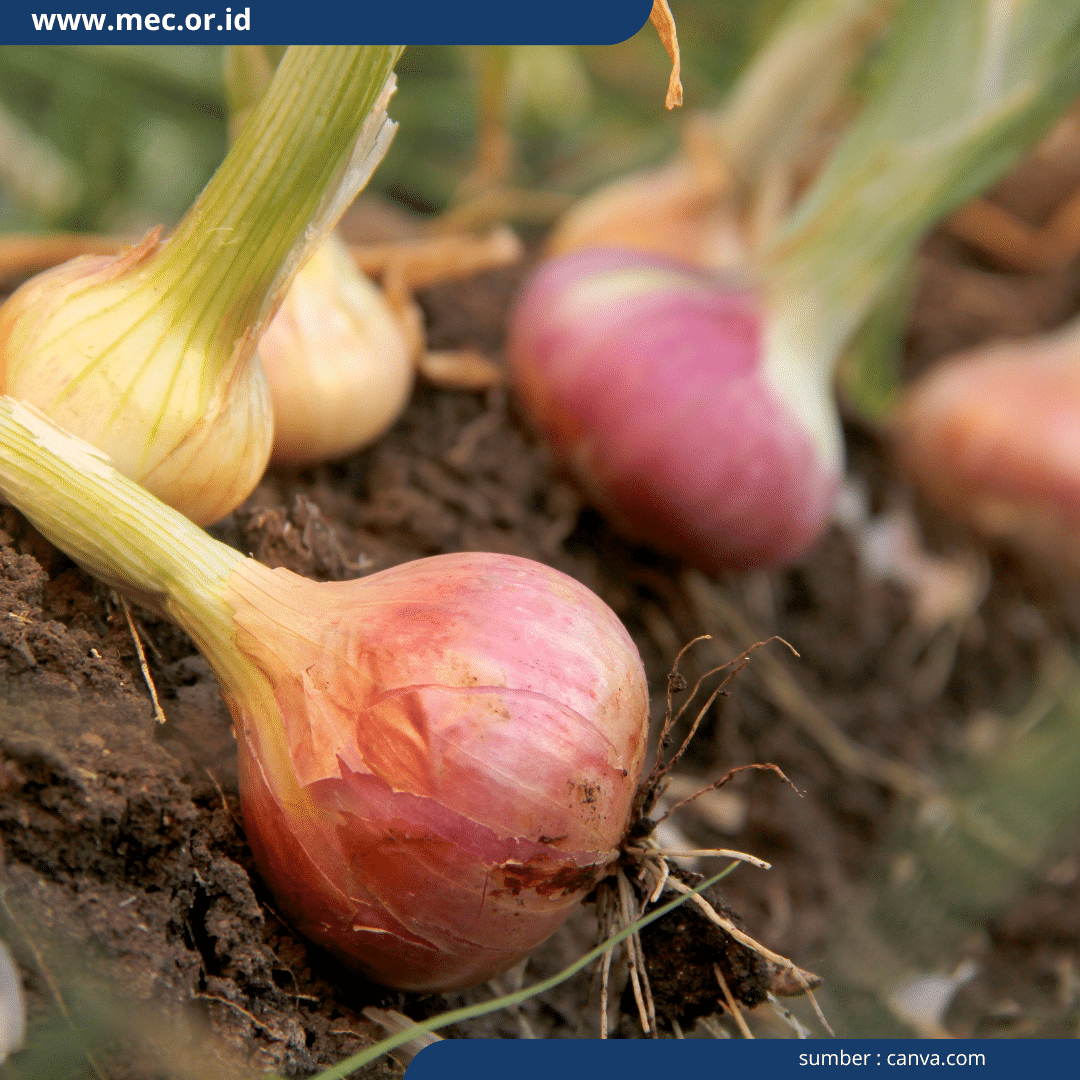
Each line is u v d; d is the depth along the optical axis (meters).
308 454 0.52
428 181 0.93
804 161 0.89
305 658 0.45
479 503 0.55
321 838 0.45
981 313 0.91
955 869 0.56
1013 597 0.74
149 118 0.81
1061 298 0.94
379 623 0.45
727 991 0.47
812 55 0.67
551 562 0.56
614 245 0.69
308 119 0.45
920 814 0.58
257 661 0.45
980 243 0.97
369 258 0.56
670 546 0.56
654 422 0.55
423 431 0.56
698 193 0.69
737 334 0.56
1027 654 0.73
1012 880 0.56
